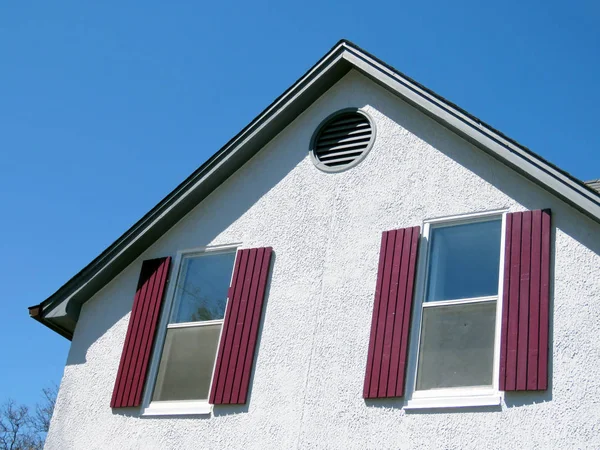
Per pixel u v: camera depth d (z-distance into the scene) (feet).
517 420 27.86
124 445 34.30
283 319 33.96
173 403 34.65
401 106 36.40
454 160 33.86
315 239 35.17
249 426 32.27
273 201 37.06
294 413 31.71
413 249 32.63
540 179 30.99
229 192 38.34
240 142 37.99
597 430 26.63
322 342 32.68
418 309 31.65
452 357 30.25
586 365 27.71
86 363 37.32
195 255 37.93
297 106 38.17
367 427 30.19
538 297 29.30
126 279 38.83
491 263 31.37
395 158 35.22
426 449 28.81
